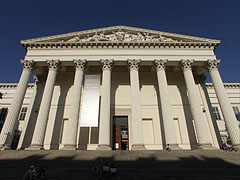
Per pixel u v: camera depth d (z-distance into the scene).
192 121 28.36
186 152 17.77
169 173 12.52
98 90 24.12
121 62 27.00
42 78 31.38
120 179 11.83
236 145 20.88
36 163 14.48
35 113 28.50
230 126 22.16
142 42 27.16
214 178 11.65
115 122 28.86
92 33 29.03
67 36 28.16
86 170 13.06
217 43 27.58
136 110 22.69
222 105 23.64
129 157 15.91
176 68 31.00
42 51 27.14
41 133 21.64
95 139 26.44
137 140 20.89
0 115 39.22
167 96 23.89
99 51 27.14
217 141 26.66
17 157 16.23
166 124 22.19
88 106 22.97
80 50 27.23
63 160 15.14
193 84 24.75
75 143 21.25
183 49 27.58
